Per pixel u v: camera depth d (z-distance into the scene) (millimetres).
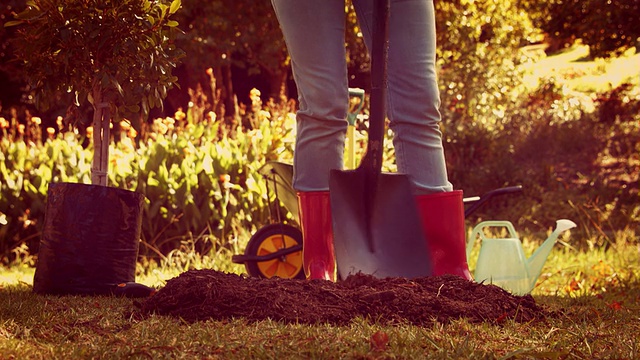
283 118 6672
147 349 2889
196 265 5305
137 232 3932
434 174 3807
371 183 3648
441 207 3766
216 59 11906
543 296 4207
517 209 8594
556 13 12711
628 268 5266
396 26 3809
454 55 12992
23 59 3896
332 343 2934
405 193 3672
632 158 11258
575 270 5449
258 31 12281
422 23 3814
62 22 3816
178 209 5762
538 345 3029
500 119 12109
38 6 3812
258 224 5949
